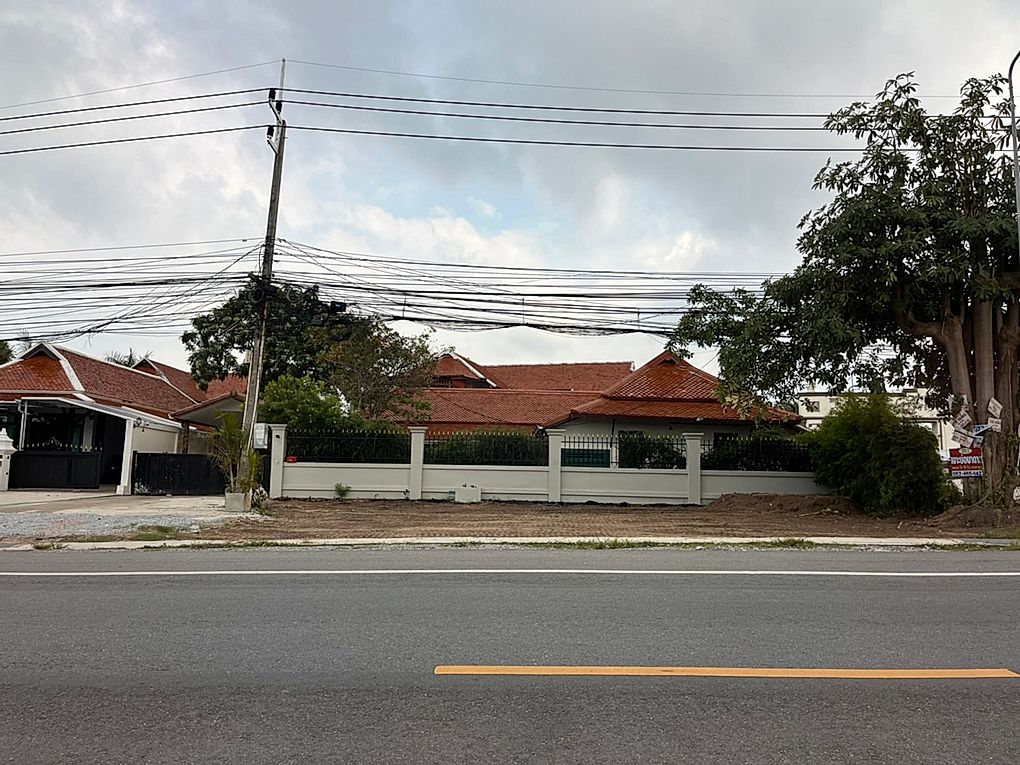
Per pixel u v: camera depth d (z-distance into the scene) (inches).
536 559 435.8
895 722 183.9
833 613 293.7
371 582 356.8
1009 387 682.8
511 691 204.7
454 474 917.8
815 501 799.1
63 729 180.7
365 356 1290.6
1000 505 634.2
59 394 1121.4
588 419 1132.5
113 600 318.3
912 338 759.1
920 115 657.6
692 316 847.1
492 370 1991.9
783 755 165.3
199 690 206.4
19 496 987.3
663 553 468.1
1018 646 249.3
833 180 690.8
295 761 163.2
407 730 178.9
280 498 918.4
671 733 177.2
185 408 1318.9
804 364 744.3
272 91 797.2
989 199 677.9
